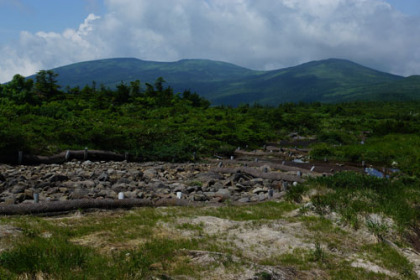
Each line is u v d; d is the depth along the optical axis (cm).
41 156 2161
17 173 1748
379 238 922
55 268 591
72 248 698
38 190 1433
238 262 686
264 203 1369
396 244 912
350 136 4631
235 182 1858
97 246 765
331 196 1196
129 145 2703
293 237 905
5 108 3158
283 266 717
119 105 5272
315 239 898
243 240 873
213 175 2006
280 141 4394
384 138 3938
